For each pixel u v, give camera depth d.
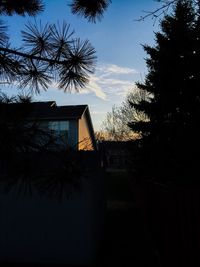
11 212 7.87
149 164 18.70
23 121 3.08
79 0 4.00
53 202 7.74
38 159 3.17
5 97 3.09
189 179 11.86
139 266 7.61
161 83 18.84
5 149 2.99
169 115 19.23
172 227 5.94
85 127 29.59
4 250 7.85
